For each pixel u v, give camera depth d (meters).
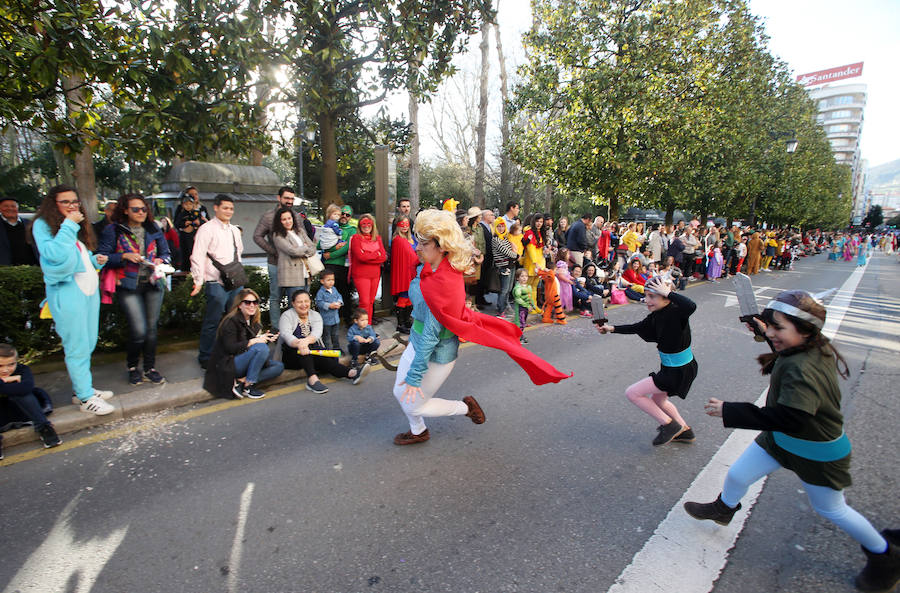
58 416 3.67
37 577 2.23
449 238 2.88
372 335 5.34
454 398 4.53
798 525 2.74
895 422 4.21
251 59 6.13
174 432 3.71
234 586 2.20
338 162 10.57
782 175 24.08
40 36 4.93
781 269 20.42
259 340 4.45
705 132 13.30
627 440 3.74
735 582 2.29
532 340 6.80
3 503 2.78
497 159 29.78
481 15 8.36
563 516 2.77
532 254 7.98
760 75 16.80
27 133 20.28
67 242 3.44
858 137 126.00
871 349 6.74
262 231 5.51
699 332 7.59
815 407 2.03
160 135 6.61
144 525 2.62
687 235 13.19
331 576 2.28
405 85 8.00
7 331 4.55
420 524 2.67
